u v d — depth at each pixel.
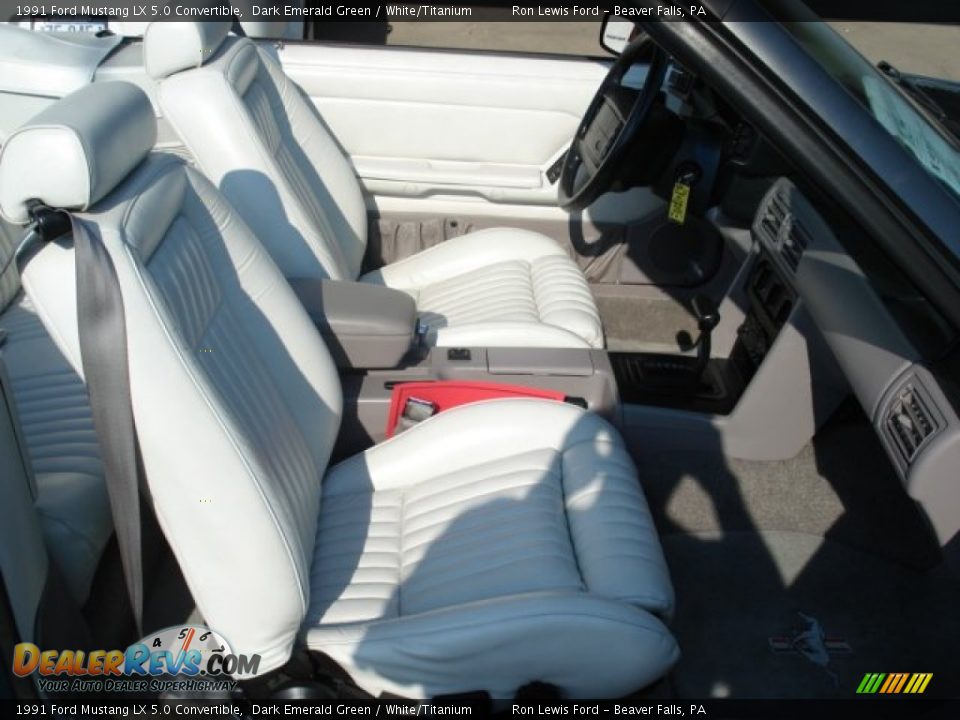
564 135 2.62
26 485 1.09
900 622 1.79
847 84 1.14
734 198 2.16
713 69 1.07
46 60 2.24
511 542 1.52
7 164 1.03
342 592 1.49
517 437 1.72
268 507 1.18
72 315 1.06
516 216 2.65
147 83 2.25
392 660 1.31
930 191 1.08
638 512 1.57
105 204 1.12
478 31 4.97
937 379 1.33
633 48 2.20
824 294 1.62
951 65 3.65
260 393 1.40
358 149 2.64
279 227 1.86
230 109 1.78
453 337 2.03
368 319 1.77
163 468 1.11
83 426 1.69
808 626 1.78
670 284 2.65
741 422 2.03
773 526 1.98
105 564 1.50
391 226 2.66
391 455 1.74
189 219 1.35
